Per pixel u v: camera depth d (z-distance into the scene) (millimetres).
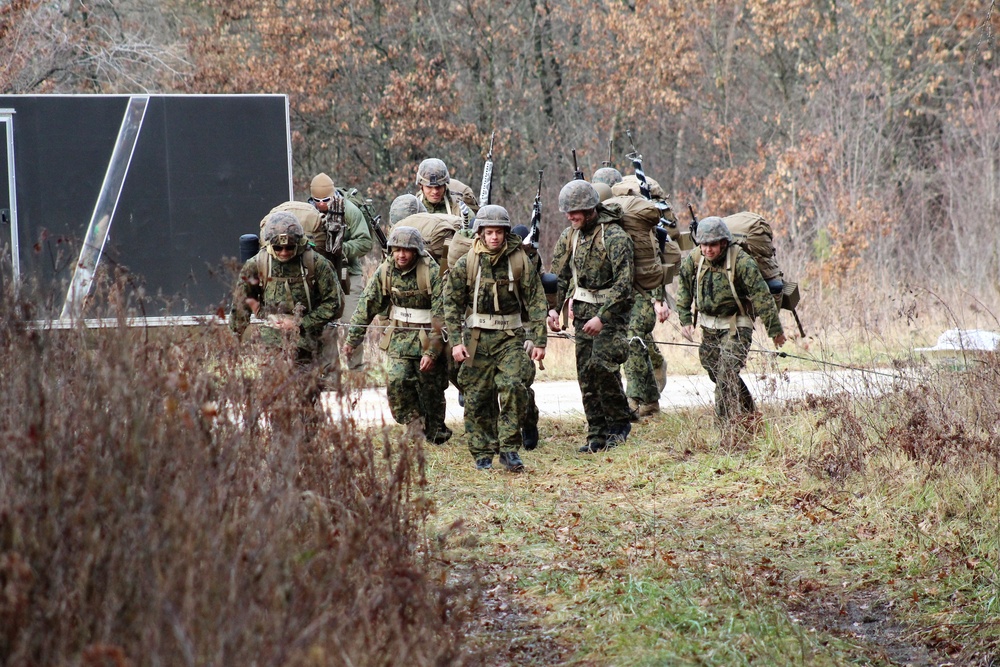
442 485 25047
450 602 16234
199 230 37438
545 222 79750
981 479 21969
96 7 82812
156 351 16141
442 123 80562
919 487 22484
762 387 31438
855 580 19078
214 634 10242
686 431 29312
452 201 31797
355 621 12312
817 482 24609
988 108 79688
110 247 21812
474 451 26844
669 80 83500
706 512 23219
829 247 64500
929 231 79500
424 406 29109
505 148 84875
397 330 26906
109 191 36938
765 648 15812
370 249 32219
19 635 9969
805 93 90000
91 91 76875
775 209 68562
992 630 16500
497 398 30469
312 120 85125
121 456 11891
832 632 16922
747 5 88250
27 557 10570
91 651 9289
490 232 25188
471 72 89250
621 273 28141
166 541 11016
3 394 12969
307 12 82062
